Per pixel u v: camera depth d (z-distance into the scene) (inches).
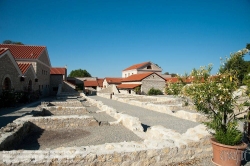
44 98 1330.0
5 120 470.0
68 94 1544.0
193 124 464.4
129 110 741.3
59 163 167.9
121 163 183.0
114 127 416.8
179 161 207.9
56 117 406.3
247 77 198.2
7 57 770.8
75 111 607.8
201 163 209.5
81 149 183.8
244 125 309.7
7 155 167.3
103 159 177.9
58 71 2135.8
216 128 213.6
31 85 1113.4
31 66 1088.2
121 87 2130.9
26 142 312.5
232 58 201.5
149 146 201.3
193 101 224.7
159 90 1800.0
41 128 392.8
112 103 1067.9
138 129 383.9
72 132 374.9
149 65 2583.7
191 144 214.4
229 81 193.0
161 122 492.4
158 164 197.6
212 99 207.6
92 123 424.8
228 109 203.2
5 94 720.3
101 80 3122.5
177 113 587.8
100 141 319.0
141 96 1312.7
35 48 1363.2
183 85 237.9
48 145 298.5
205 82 204.7
